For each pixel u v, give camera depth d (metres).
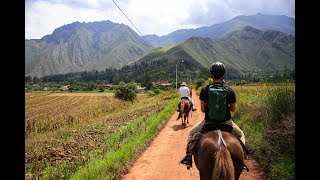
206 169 4.88
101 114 41.66
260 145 10.38
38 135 22.45
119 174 9.80
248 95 32.28
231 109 5.77
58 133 22.58
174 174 9.90
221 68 5.66
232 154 4.84
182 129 19.17
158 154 12.77
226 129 5.59
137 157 12.22
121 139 16.64
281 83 11.48
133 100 65.25
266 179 8.45
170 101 45.91
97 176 9.09
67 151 15.15
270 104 11.30
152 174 9.98
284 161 8.16
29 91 146.75
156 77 197.62
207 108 5.70
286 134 8.69
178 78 152.38
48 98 95.69
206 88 5.71
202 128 5.81
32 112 53.19
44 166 12.38
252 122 14.32
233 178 4.32
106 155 12.76
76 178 9.20
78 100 85.25
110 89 153.62
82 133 21.80
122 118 31.36
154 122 20.95
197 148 5.52
